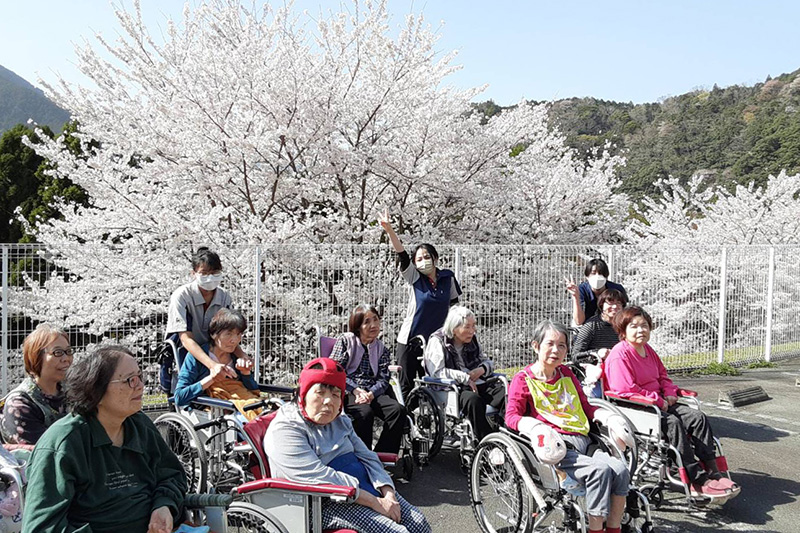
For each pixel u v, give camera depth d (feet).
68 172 36.14
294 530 10.43
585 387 17.62
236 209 38.40
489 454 13.92
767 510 15.81
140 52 38.60
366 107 38.09
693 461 15.35
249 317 27.27
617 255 34.27
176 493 9.55
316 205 40.70
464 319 18.58
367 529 10.63
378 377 18.57
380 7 37.58
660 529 14.58
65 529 8.18
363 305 18.71
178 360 16.67
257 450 11.89
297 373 28.27
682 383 31.89
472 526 14.71
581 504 12.48
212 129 36.22
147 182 38.42
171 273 28.60
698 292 36.42
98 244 25.85
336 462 11.80
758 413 25.81
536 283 32.71
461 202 43.16
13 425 12.16
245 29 38.32
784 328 40.42
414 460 19.20
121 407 8.87
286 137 36.52
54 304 24.80
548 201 46.24
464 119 43.88
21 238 62.18
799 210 62.34
